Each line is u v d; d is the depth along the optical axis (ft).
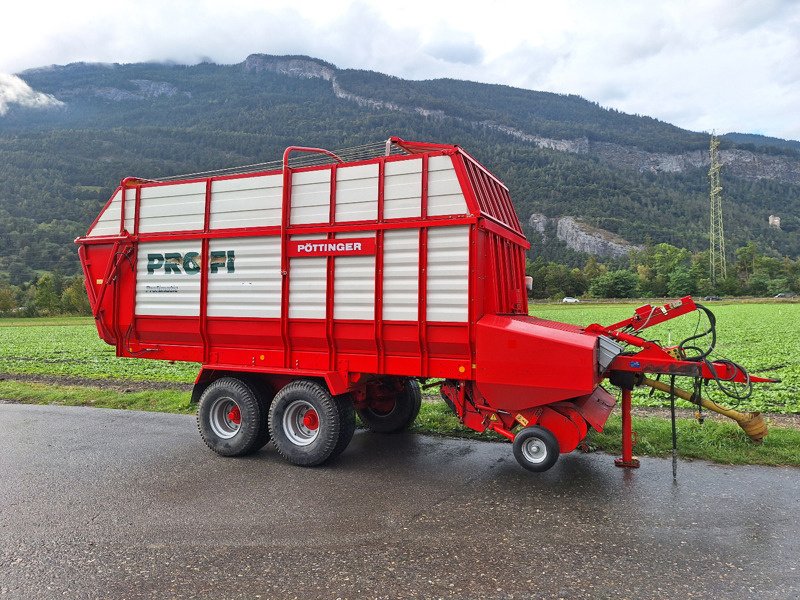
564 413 20.51
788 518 17.38
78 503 19.19
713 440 24.97
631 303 266.36
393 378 27.63
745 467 22.41
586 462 23.26
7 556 15.20
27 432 29.91
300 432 23.99
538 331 20.39
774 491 19.70
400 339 21.97
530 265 375.04
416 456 24.70
